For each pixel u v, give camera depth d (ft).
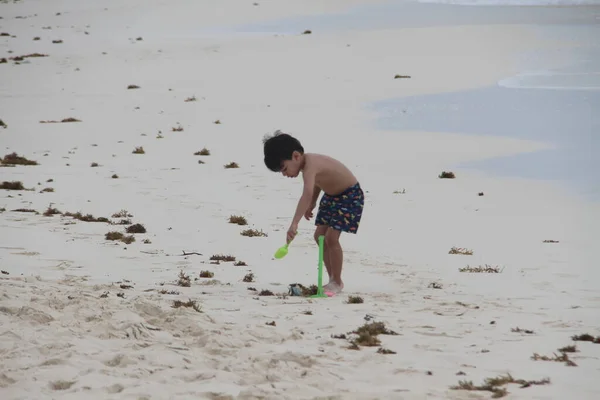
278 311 112.57
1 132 492.54
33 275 137.28
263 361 78.07
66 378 69.36
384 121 523.70
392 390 70.79
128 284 134.21
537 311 119.65
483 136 458.91
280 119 539.70
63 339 81.00
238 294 129.70
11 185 295.28
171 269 157.89
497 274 165.99
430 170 368.27
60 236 193.88
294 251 191.83
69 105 612.29
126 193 297.74
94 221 227.61
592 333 100.83
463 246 209.15
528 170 359.87
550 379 76.33
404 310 118.11
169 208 265.54
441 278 159.43
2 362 72.90
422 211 273.95
